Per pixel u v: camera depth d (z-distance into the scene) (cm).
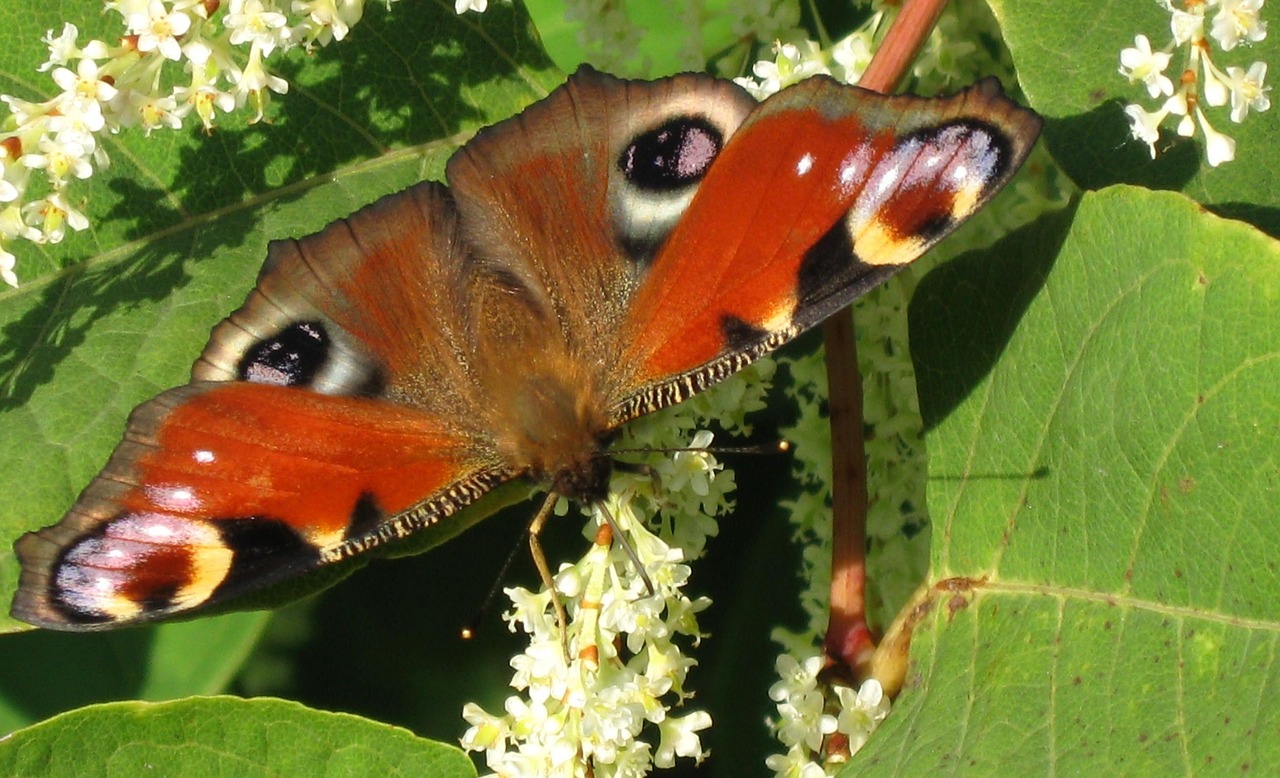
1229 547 18
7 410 20
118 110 20
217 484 20
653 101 20
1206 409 18
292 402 20
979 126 19
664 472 20
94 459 20
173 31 20
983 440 20
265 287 20
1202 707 18
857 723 20
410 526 20
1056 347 20
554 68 22
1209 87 19
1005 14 21
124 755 20
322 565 20
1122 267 19
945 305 20
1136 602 19
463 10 21
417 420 20
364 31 22
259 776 20
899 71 20
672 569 20
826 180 19
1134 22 20
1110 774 18
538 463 20
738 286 20
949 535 20
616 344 20
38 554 19
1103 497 19
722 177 20
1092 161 20
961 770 19
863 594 20
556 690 20
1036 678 19
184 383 20
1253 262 18
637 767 20
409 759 20
